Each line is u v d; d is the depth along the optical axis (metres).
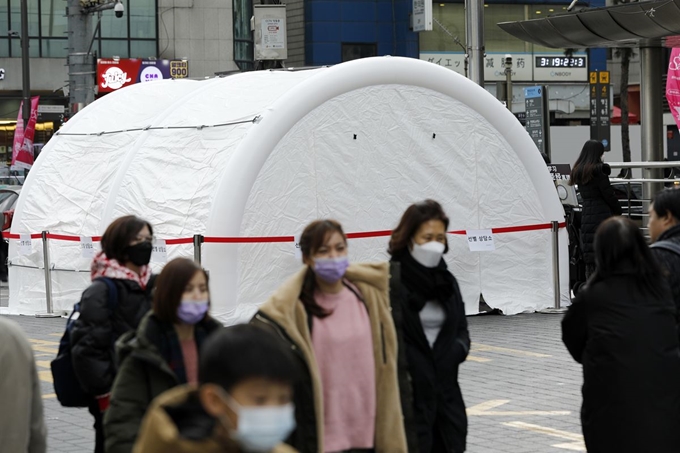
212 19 77.94
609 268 10.10
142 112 27.83
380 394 9.32
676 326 10.38
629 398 9.79
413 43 87.44
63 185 27.88
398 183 25.06
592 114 50.34
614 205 25.80
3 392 8.53
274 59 48.06
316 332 9.06
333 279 9.07
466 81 25.67
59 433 15.65
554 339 22.75
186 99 26.55
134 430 8.59
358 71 24.41
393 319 9.53
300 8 87.69
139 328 8.86
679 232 11.65
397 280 9.61
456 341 10.16
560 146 74.06
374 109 24.78
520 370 19.58
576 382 18.47
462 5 88.50
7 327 8.63
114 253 10.61
